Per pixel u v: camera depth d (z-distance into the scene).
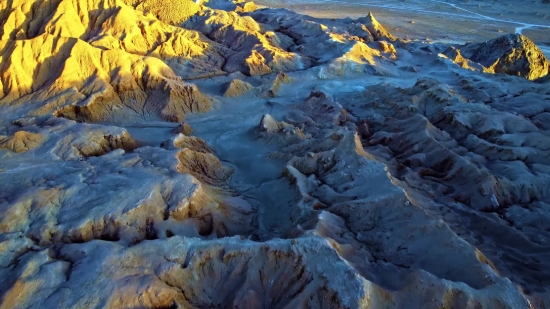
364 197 21.33
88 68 33.41
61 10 37.22
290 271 15.77
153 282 15.02
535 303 15.95
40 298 14.45
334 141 26.95
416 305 14.59
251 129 32.69
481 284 15.89
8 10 37.12
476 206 23.52
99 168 22.12
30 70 32.84
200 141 29.06
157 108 34.19
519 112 34.56
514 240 20.45
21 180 21.08
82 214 18.56
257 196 24.42
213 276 16.31
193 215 20.03
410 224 19.00
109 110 32.59
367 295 14.21
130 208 18.78
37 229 17.91
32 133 25.28
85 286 14.79
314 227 18.34
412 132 29.86
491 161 27.64
